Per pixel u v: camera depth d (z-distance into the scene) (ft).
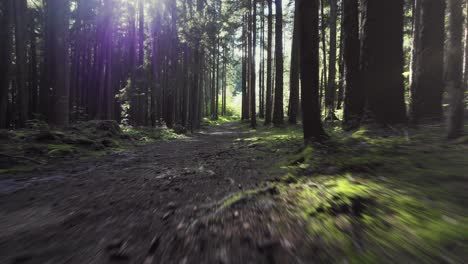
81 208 13.88
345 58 32.91
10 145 30.94
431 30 25.90
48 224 11.80
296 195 13.04
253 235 9.43
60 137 36.81
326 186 13.21
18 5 53.11
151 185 18.33
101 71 82.12
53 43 43.86
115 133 50.72
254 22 82.99
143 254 8.69
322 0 73.20
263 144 37.65
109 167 26.05
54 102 44.27
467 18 44.45
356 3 32.63
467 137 15.72
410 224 8.28
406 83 47.24
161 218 11.94
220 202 13.39
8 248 9.61
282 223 10.17
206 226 10.62
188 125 95.04
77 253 9.02
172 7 80.64
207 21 81.41
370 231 8.43
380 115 23.41
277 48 68.95
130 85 77.46
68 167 26.12
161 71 84.07
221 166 24.27
